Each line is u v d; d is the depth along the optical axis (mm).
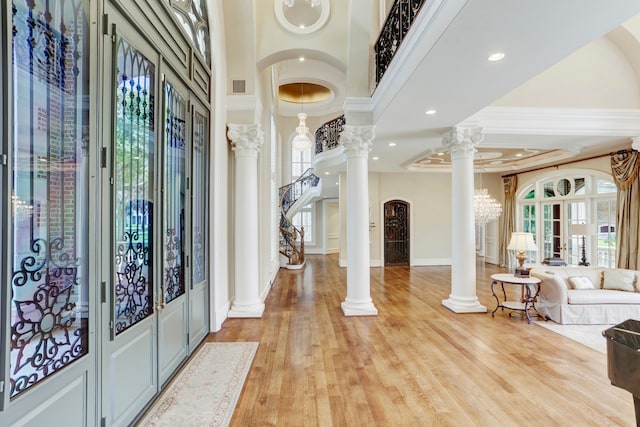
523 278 4879
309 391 2756
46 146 1604
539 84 5328
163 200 2721
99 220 1946
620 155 6426
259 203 5664
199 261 3826
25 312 1469
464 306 5094
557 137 5590
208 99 4133
